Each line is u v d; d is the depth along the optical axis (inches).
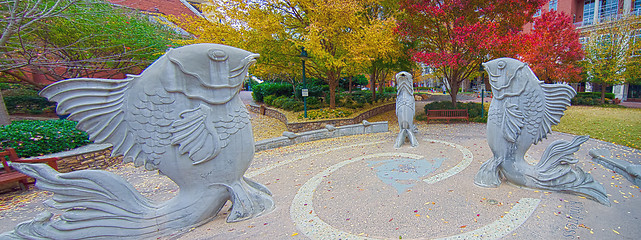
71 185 107.9
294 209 152.0
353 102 566.3
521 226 123.5
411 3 391.2
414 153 264.5
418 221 132.6
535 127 157.3
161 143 119.1
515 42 355.6
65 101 104.5
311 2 368.2
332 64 414.9
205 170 128.0
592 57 605.3
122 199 117.6
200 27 355.6
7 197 194.9
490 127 167.8
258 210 143.0
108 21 348.2
